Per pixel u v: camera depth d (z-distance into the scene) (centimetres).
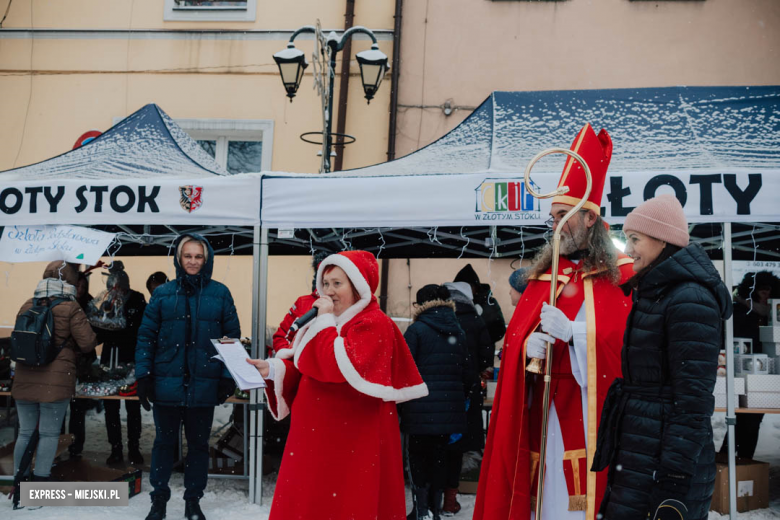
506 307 912
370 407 281
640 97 543
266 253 492
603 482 271
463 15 972
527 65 963
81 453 606
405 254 722
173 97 993
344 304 289
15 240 496
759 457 656
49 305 475
